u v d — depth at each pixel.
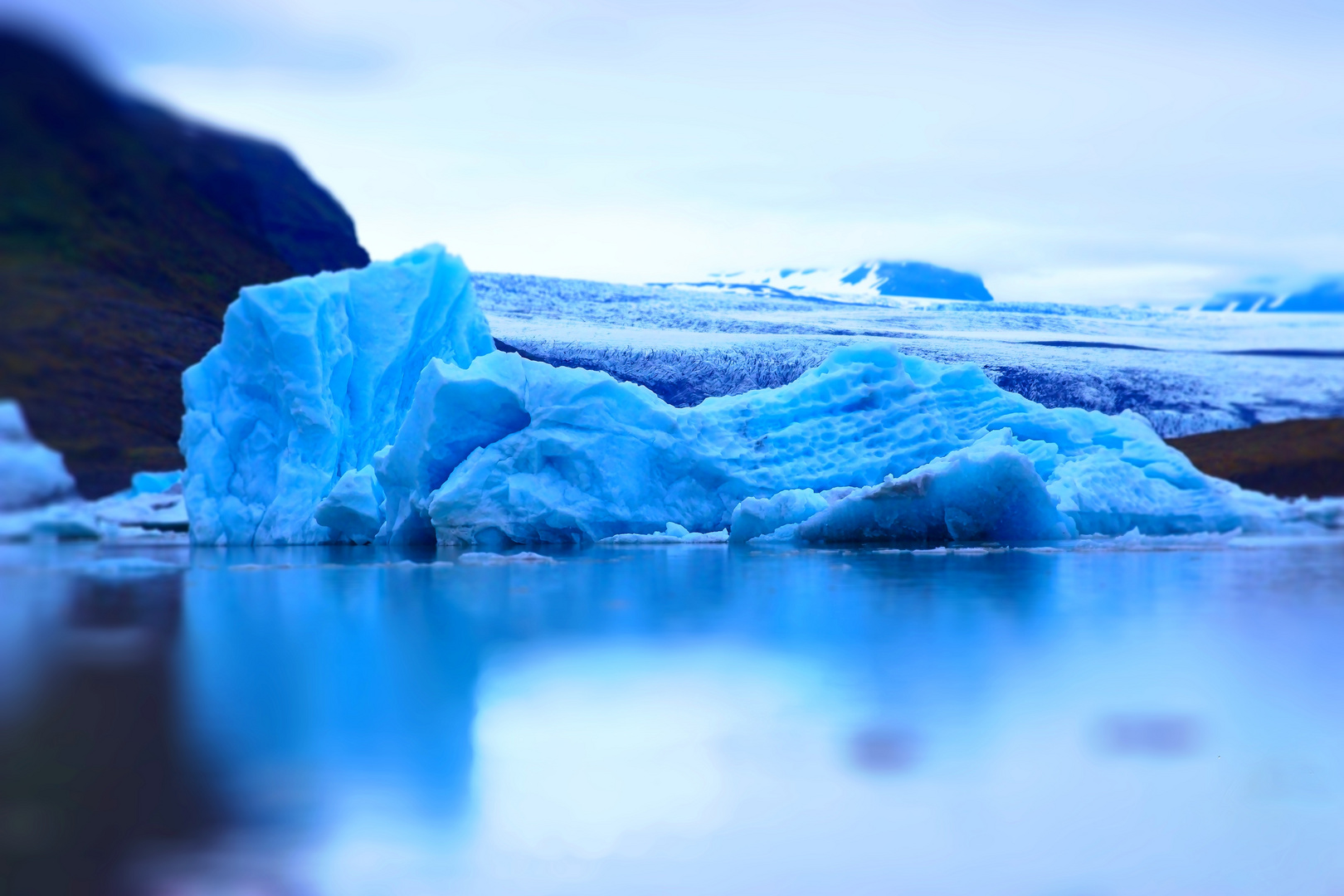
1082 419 33.91
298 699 9.85
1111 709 9.66
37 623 13.94
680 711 9.58
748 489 29.98
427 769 8.04
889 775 8.07
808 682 10.55
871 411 32.59
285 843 6.83
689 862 6.76
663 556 24.19
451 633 13.13
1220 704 9.87
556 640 12.66
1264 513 32.03
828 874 6.64
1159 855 6.89
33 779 7.76
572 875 6.54
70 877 6.34
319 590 17.61
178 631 13.34
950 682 10.60
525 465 28.27
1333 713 9.56
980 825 7.32
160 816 7.17
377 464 29.89
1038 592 16.66
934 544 27.17
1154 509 30.20
